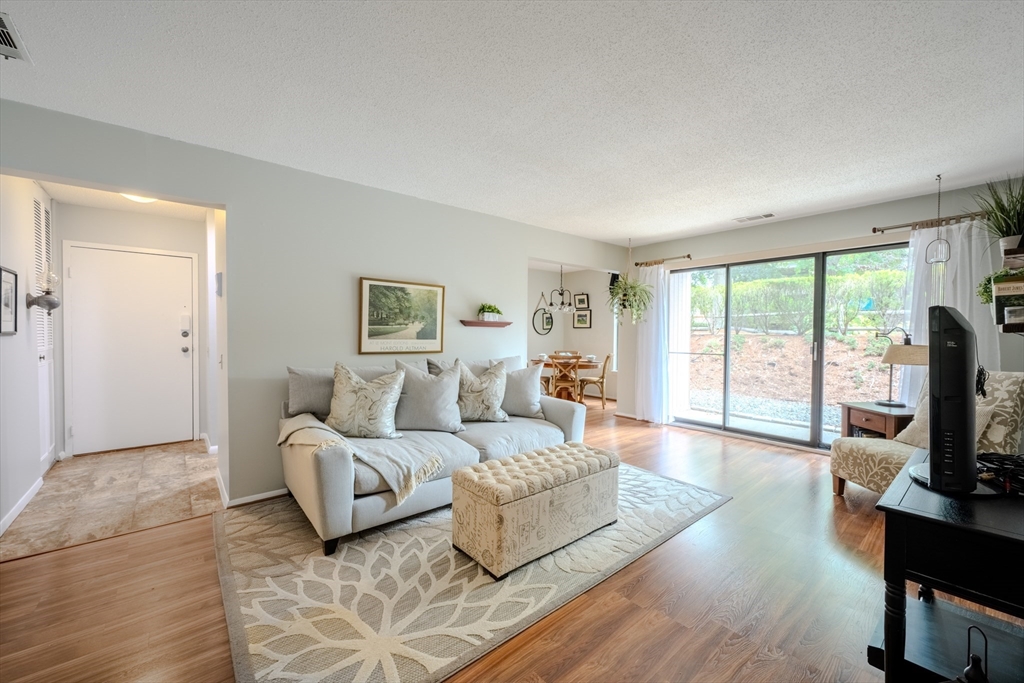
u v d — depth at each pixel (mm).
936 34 1664
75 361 3990
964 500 1170
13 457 2693
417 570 2117
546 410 3717
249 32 1698
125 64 1904
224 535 2471
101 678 1461
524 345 4715
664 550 2340
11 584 2000
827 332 4320
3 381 2574
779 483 3375
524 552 2115
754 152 2809
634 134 2566
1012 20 1575
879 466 2797
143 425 4328
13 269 2768
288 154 2898
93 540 2422
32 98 2186
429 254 3912
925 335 3477
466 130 2531
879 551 2330
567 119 2393
